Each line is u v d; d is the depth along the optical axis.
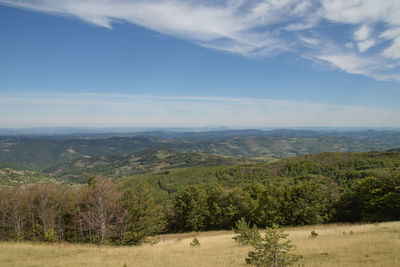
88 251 20.11
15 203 30.80
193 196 51.41
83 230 30.83
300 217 42.50
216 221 49.66
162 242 32.06
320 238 21.36
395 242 16.11
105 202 27.34
